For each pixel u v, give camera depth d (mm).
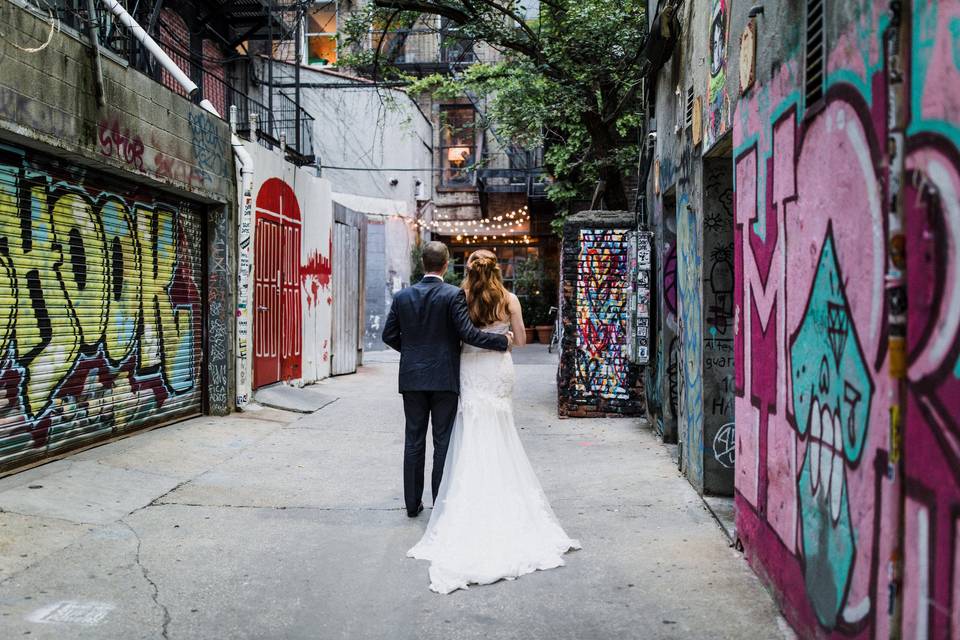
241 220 8586
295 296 10844
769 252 3500
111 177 6457
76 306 5973
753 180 3791
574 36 10742
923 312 1962
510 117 12406
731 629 3135
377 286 19844
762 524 3621
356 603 3482
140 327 6984
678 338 6250
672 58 6773
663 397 7293
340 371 13141
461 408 4426
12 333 5215
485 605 3457
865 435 2352
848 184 2506
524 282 23094
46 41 5148
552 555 3982
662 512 4887
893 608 2111
